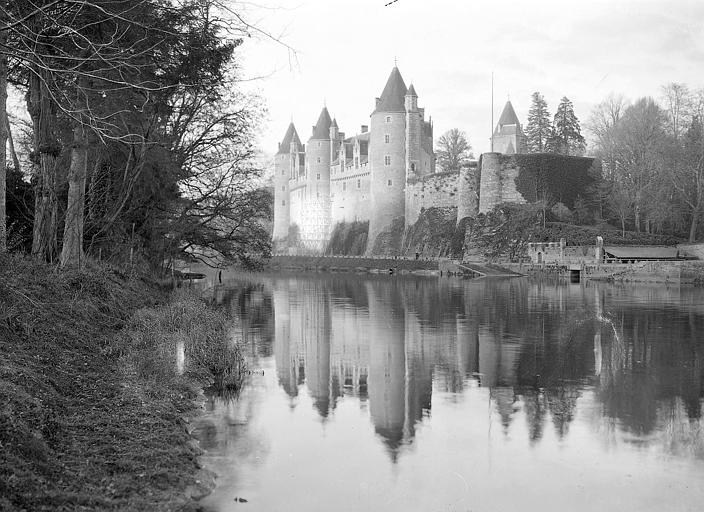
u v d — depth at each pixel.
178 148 29.55
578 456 10.44
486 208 86.50
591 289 49.66
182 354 14.65
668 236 72.94
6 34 11.75
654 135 75.62
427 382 15.80
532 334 24.08
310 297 42.16
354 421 12.29
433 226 95.19
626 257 64.38
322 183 123.81
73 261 20.30
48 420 8.79
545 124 118.31
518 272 73.19
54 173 20.03
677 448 10.81
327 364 17.97
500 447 10.85
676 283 56.91
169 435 9.90
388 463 10.02
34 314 13.32
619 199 75.88
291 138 142.12
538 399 14.09
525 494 8.92
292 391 14.55
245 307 34.78
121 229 26.39
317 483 9.11
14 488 6.70
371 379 16.09
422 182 99.19
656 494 8.95
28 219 23.75
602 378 16.27
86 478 7.72
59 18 11.99
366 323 27.47
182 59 18.69
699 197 68.12
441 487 9.11
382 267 91.75
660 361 18.52
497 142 119.62
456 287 53.12
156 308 21.25
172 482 8.38
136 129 21.50
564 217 83.44
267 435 11.16
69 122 19.05
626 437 11.41
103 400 10.66
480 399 14.12
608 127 86.50
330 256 109.69
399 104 103.69
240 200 35.72
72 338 13.79
